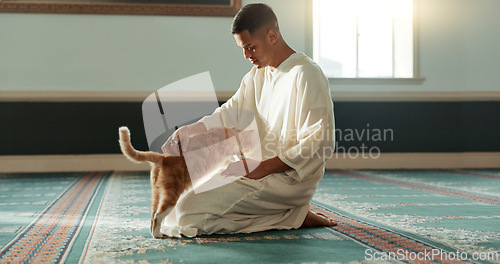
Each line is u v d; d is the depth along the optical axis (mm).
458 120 8273
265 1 7828
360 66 8172
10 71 7473
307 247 2545
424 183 5965
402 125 8148
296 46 7895
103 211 3877
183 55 7762
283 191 2834
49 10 7453
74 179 6473
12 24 7445
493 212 3795
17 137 7570
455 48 8211
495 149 8383
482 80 8281
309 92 2822
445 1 8156
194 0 7703
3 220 3459
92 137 7699
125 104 7691
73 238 2822
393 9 8172
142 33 7688
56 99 7602
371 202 4379
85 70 7617
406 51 8234
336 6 8086
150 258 2338
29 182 6141
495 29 8258
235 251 2457
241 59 7859
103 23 7617
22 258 2367
